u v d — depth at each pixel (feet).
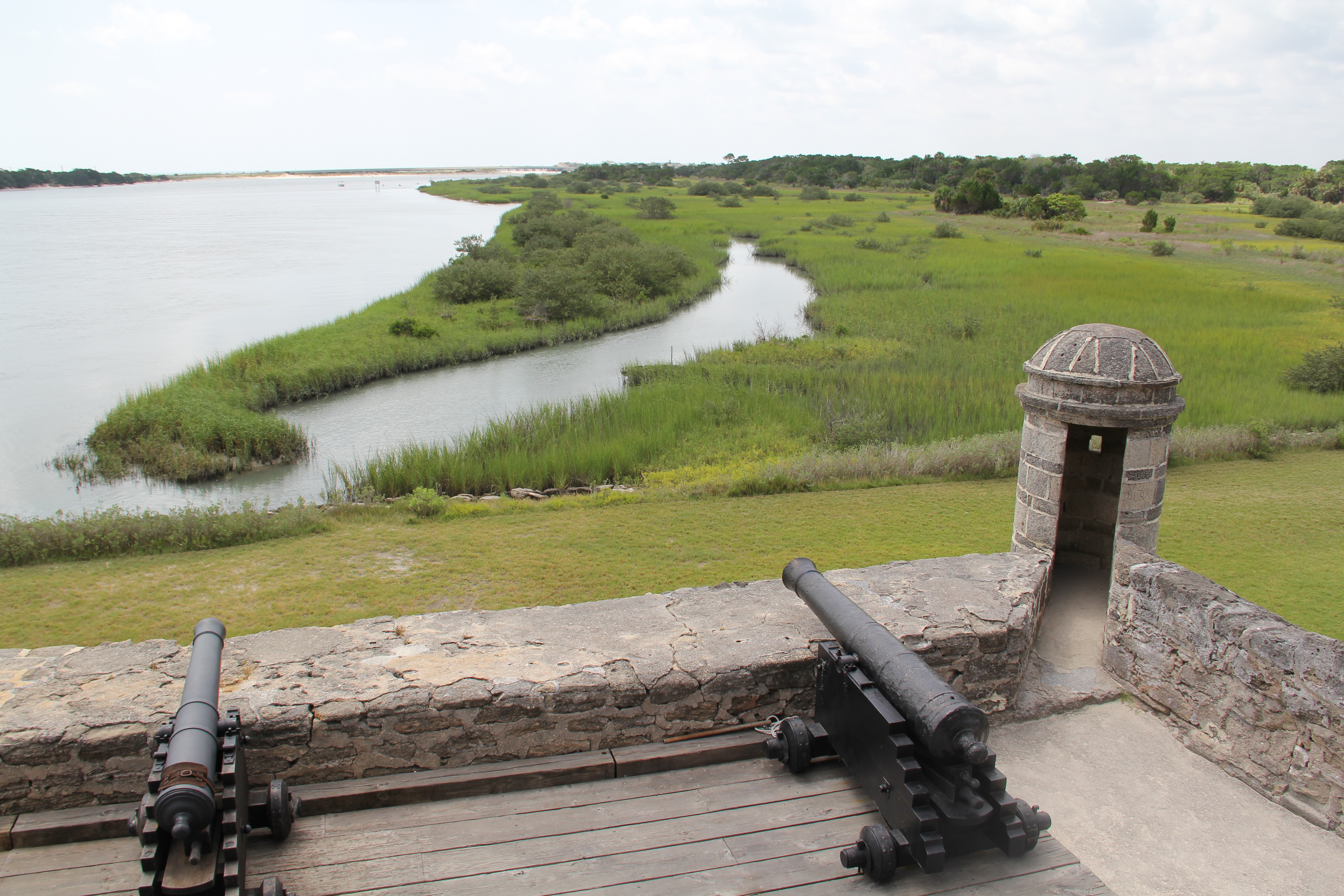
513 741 15.16
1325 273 142.72
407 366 88.74
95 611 30.45
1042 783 16.83
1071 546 27.73
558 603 30.94
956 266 150.41
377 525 41.55
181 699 13.71
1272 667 16.14
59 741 13.30
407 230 279.69
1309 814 15.65
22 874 12.45
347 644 16.85
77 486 55.36
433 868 12.94
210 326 113.60
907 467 49.21
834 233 221.66
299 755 14.29
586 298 112.98
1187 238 217.56
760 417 61.00
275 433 61.62
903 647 14.32
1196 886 14.25
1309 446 55.72
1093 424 22.30
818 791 14.99
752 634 17.42
